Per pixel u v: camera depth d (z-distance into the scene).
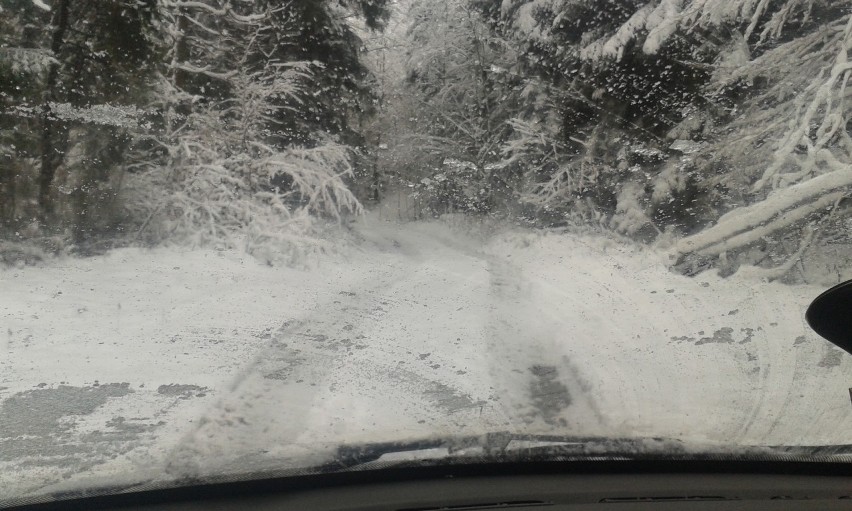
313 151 13.45
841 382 5.10
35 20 11.40
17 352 5.80
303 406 4.75
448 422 4.41
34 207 10.86
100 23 11.65
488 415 4.59
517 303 8.53
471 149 20.55
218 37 15.22
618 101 14.55
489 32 20.08
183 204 11.64
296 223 11.47
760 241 9.19
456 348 6.45
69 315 7.00
